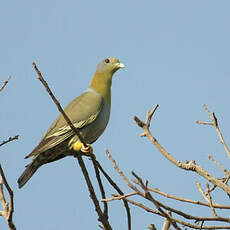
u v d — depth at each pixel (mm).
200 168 8555
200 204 8164
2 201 9367
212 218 7895
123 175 7840
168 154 8742
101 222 9766
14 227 9000
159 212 7836
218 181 8383
